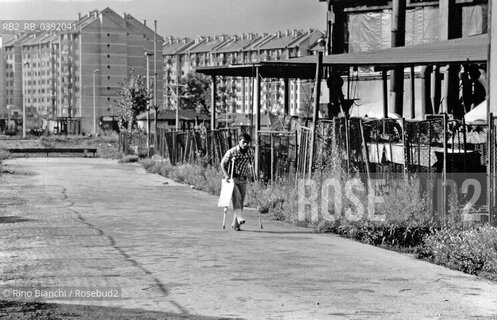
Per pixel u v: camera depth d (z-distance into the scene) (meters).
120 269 11.55
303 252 13.63
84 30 162.88
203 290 10.07
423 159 19.38
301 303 9.37
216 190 27.64
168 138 44.91
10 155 64.69
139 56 167.62
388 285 10.67
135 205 22.97
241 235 15.98
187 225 17.70
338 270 11.82
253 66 27.39
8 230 16.44
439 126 18.67
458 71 33.03
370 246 15.05
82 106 163.25
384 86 32.66
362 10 40.59
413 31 38.69
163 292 9.91
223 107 142.38
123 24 165.62
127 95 93.56
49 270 11.41
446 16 35.00
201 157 36.50
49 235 15.59
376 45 40.19
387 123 19.89
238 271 11.53
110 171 43.75
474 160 18.38
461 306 9.39
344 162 18.72
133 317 8.51
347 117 18.42
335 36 41.50
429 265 12.82
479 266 12.55
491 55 18.42
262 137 31.39
